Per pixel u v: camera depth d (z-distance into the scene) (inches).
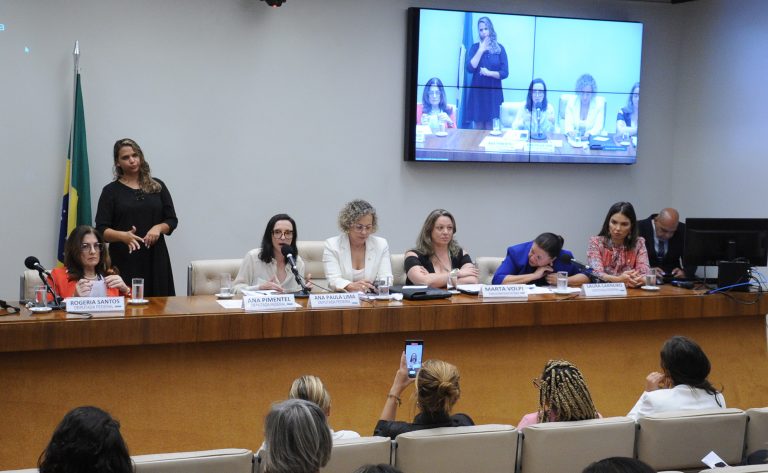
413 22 260.5
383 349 158.9
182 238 245.9
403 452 107.6
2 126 226.2
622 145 287.6
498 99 271.4
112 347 141.6
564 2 281.4
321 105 257.3
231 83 247.3
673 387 131.0
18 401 137.2
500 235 283.0
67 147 232.1
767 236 191.2
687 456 119.3
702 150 288.4
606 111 284.5
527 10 277.3
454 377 113.8
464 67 266.8
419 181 271.1
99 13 232.4
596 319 171.0
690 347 129.3
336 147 259.9
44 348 135.6
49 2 227.8
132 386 143.3
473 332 165.2
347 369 156.7
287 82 253.1
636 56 285.7
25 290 161.8
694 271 220.2
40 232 231.5
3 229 228.2
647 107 296.7
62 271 161.2
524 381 169.3
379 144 264.8
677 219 237.1
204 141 245.8
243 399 150.3
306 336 152.6
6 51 225.1
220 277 176.1
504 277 189.9
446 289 181.8
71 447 75.4
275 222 181.9
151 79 238.8
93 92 233.3
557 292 174.4
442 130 266.4
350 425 157.5
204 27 243.3
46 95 229.1
